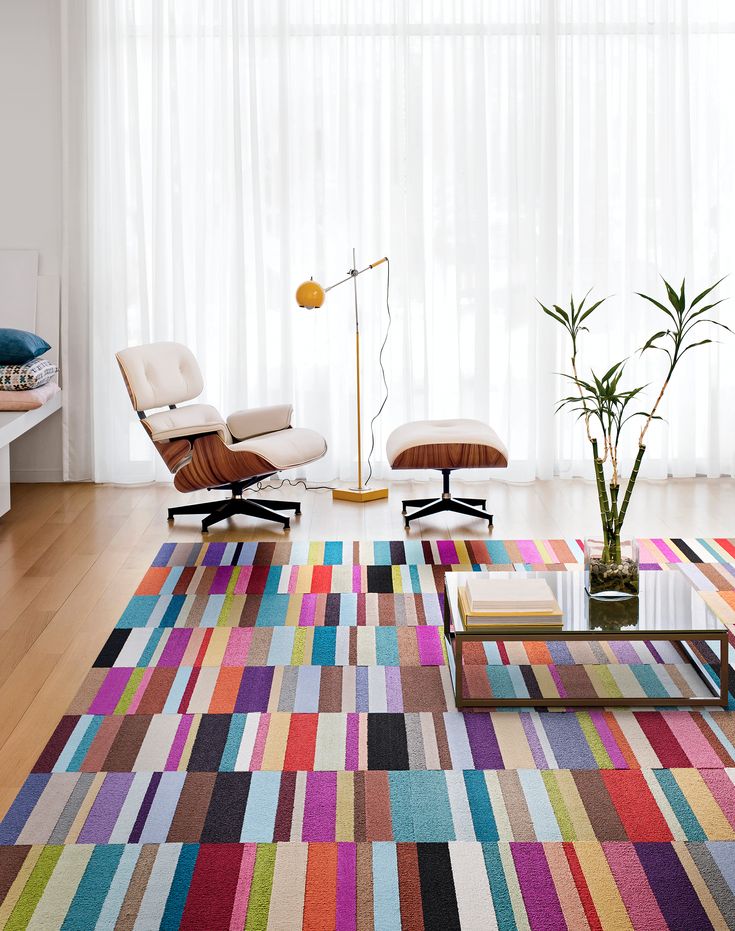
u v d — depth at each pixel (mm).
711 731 2732
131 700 2953
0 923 1979
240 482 4934
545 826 2293
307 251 5703
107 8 5469
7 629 3516
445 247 5652
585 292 5742
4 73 5598
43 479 5871
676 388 5770
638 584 3111
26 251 5688
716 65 5559
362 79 5535
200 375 5113
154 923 1974
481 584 2967
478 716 2842
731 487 5602
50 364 5496
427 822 2314
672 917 1979
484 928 1951
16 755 2639
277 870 2139
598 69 5527
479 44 5469
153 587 3945
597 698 2898
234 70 5465
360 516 5023
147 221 5652
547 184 5598
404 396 5723
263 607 3717
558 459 5848
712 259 5676
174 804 2398
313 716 2848
